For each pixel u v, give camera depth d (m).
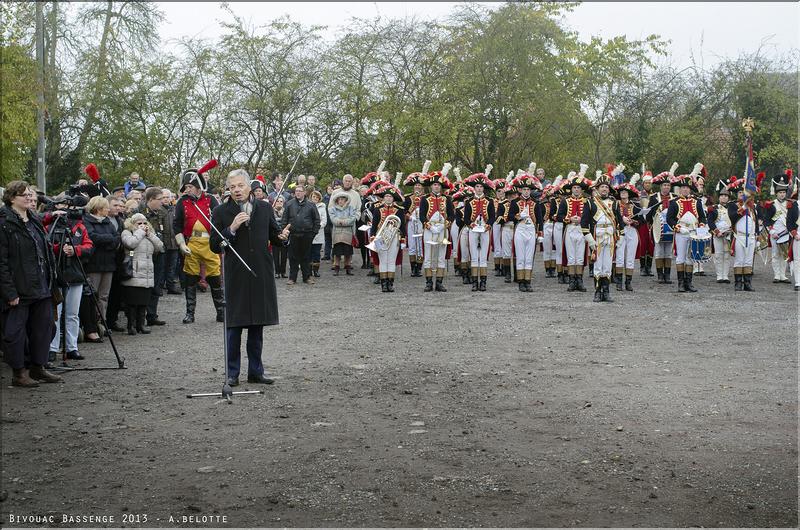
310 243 19.62
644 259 21.31
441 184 18.16
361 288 18.80
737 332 12.60
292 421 7.79
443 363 10.38
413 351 11.19
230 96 34.12
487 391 8.91
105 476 6.37
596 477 6.28
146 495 5.98
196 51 35.09
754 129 36.34
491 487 6.07
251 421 7.80
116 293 12.83
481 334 12.48
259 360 9.43
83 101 35.16
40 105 27.11
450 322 13.65
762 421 7.73
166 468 6.53
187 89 34.62
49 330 9.50
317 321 13.85
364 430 7.49
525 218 17.98
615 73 36.56
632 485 6.12
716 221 19.61
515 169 33.56
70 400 8.67
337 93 33.50
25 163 30.72
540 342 11.80
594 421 7.74
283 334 12.60
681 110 38.28
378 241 17.81
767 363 10.34
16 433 7.49
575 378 9.52
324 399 8.61
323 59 34.19
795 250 18.20
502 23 32.69
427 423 7.70
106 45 35.62
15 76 26.59
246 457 6.77
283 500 5.85
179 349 11.50
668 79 38.38
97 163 35.19
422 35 33.66
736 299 16.59
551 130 34.56
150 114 35.12
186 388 9.16
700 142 37.31
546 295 17.31
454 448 6.95
